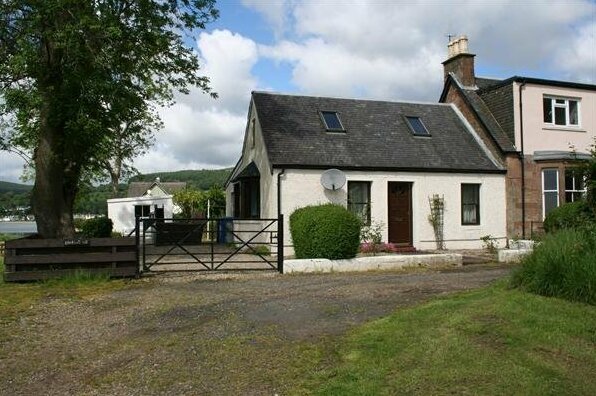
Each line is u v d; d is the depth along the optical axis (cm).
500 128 2162
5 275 1158
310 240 1413
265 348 661
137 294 1033
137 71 1579
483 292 884
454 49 2417
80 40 1364
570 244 844
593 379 522
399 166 1916
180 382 568
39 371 615
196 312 862
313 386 539
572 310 711
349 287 1059
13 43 1441
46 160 1540
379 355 602
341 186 1811
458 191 2008
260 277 1250
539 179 2108
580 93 2223
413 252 1805
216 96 1780
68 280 1166
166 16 1585
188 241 2314
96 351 680
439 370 545
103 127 1514
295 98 2102
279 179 1777
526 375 523
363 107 2155
